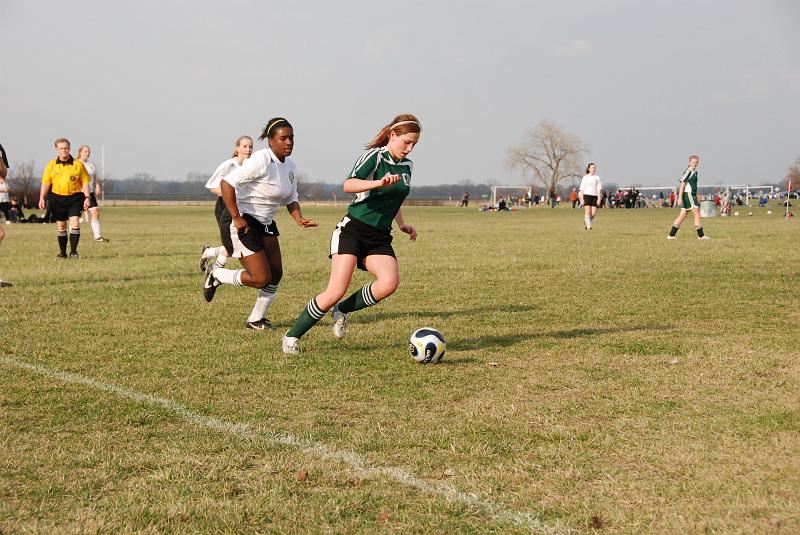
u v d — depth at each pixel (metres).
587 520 4.38
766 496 4.66
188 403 6.76
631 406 6.58
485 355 8.77
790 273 16.41
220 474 5.08
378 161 8.27
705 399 6.77
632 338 9.65
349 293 14.70
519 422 6.18
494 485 4.89
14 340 9.57
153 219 52.16
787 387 7.14
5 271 17.44
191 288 14.63
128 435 5.87
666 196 103.12
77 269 17.92
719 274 16.36
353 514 4.47
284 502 4.62
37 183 80.69
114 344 9.38
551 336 9.88
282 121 9.97
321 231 36.19
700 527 4.27
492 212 70.25
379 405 6.73
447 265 18.59
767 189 102.62
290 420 6.30
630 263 18.70
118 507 4.54
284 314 11.79
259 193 10.03
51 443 5.66
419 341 8.27
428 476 5.06
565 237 29.34
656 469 5.14
